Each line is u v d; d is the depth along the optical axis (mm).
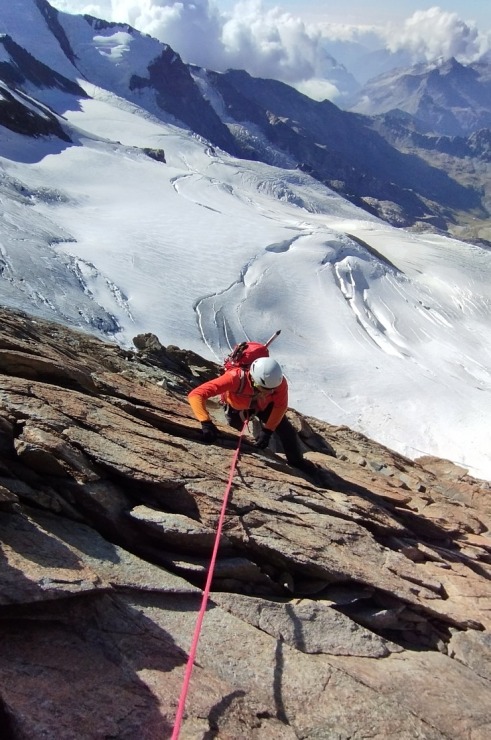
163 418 8609
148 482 6730
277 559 6855
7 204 78312
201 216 111625
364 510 8617
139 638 5113
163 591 5613
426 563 8453
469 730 5473
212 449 8289
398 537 8773
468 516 11398
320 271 95750
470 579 8320
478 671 6551
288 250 102500
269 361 8414
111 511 6312
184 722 4473
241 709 4816
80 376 8625
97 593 5086
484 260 137750
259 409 8852
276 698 5070
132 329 57469
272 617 6023
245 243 98938
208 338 65438
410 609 7027
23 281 54469
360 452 15523
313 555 6941
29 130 133750
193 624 5512
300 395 60969
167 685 4750
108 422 7492
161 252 85125
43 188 98500
